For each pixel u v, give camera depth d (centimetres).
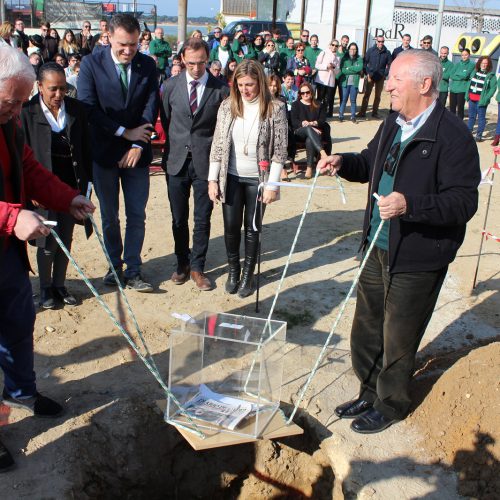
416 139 307
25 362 354
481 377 360
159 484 381
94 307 507
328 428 364
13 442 347
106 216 516
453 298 532
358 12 2441
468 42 1817
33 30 2416
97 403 383
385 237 333
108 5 2439
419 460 340
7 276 327
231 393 371
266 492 392
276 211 768
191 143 509
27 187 346
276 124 482
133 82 493
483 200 834
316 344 458
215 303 520
